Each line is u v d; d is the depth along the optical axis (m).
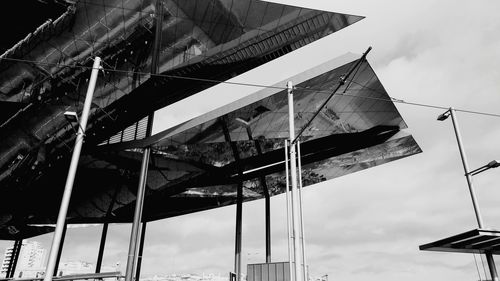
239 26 25.25
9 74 26.05
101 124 32.41
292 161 12.21
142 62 27.36
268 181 40.81
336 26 26.02
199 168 36.69
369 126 32.56
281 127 31.30
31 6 22.38
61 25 23.62
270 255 37.38
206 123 28.83
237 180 39.66
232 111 27.78
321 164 39.06
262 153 35.53
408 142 34.91
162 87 30.19
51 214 43.44
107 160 34.56
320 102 28.06
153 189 39.97
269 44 27.19
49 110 29.48
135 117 33.22
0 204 39.84
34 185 37.28
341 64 23.88
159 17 24.11
